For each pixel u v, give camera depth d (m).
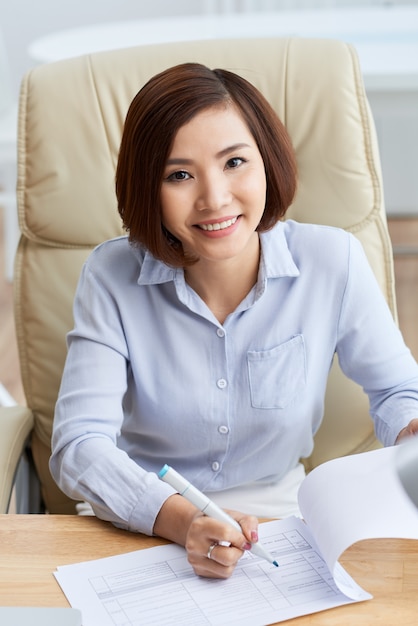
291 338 1.52
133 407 1.55
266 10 4.57
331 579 1.17
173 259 1.43
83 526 1.31
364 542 1.24
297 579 1.18
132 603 1.14
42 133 1.78
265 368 1.51
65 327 1.81
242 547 1.19
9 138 3.45
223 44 1.80
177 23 3.82
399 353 1.58
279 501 1.61
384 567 1.19
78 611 1.07
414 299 4.04
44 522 1.31
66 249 1.81
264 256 1.49
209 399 1.51
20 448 1.69
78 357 1.50
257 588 1.16
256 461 1.57
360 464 1.27
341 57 1.76
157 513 1.27
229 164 1.34
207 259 1.41
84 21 5.07
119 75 1.79
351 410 1.77
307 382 1.54
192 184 1.34
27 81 1.80
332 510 1.20
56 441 1.45
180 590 1.16
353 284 1.55
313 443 1.72
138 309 1.51
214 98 1.32
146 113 1.33
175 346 1.50
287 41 1.79
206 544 1.19
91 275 1.54
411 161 4.78
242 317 1.50
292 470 1.66
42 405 1.82
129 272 1.53
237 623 1.10
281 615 1.11
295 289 1.52
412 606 1.12
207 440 1.54
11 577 1.19
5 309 4.23
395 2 4.54
